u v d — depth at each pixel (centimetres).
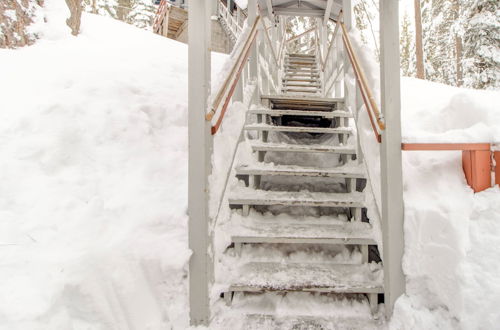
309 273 182
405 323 149
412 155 183
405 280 159
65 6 491
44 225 147
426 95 369
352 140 290
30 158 181
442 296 145
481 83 933
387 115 158
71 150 197
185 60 470
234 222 209
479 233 141
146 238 164
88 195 176
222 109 186
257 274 180
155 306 155
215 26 1009
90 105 237
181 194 200
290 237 192
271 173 234
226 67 233
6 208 152
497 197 144
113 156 209
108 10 1552
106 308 134
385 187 160
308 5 459
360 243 191
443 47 1605
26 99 230
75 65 318
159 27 1240
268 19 488
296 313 167
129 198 182
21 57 325
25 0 405
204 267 161
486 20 910
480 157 150
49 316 117
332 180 276
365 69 248
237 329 158
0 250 131
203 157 161
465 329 133
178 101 299
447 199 152
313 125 439
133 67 360
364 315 166
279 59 635
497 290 129
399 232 158
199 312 160
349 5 337
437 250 147
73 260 134
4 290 118
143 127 244
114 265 145
